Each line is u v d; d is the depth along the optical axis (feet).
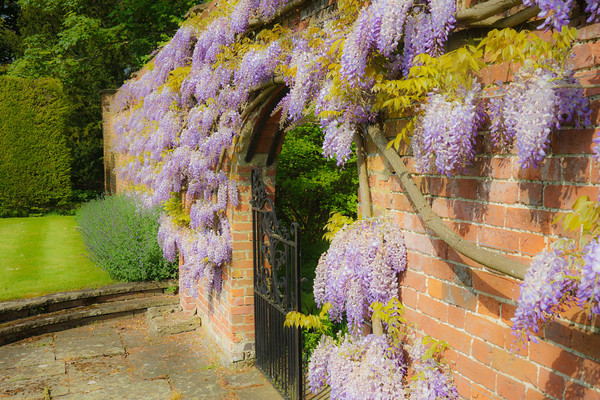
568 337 5.20
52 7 49.32
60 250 27.86
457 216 6.67
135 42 48.91
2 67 53.26
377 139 7.71
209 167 16.28
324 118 8.18
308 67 8.89
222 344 16.16
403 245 7.79
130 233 22.38
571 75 4.97
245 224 15.19
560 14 4.38
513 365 5.87
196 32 15.66
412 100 7.16
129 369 15.37
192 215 16.31
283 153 22.81
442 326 7.02
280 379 13.35
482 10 5.66
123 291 20.99
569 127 5.11
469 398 6.55
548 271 4.55
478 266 6.36
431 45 6.31
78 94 61.11
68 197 45.27
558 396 5.31
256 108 13.58
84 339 17.97
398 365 7.76
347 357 8.45
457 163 6.15
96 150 60.08
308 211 25.39
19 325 17.92
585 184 4.96
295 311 11.02
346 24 7.80
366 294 7.97
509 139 5.74
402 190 7.80
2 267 23.65
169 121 17.47
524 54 5.05
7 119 41.42
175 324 18.47
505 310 5.97
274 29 10.58
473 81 5.92
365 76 7.14
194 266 16.22
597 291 3.97
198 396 13.51
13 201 42.24
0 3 69.62
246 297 15.34
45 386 14.17
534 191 5.52
